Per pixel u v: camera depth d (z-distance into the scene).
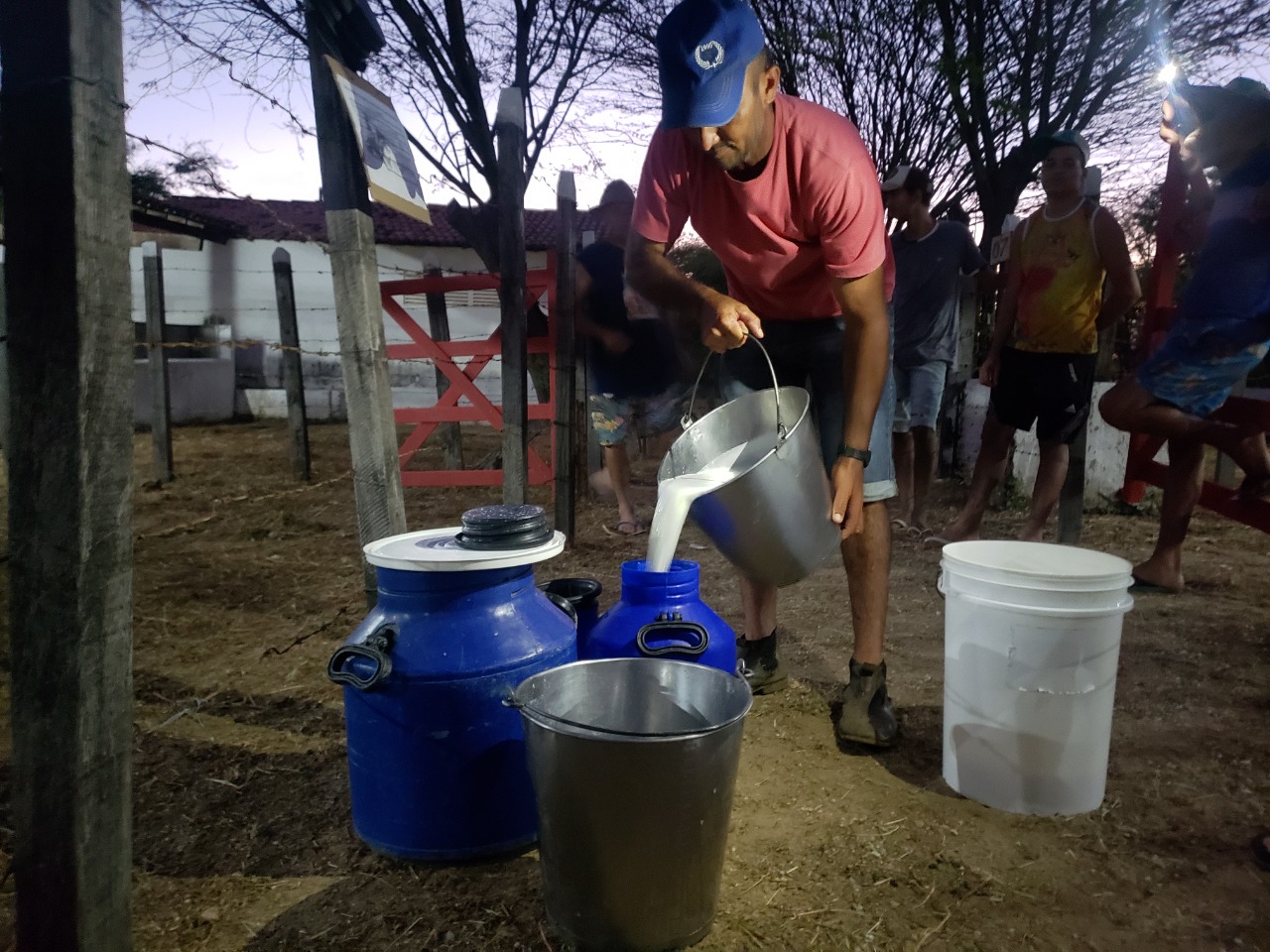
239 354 18.56
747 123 2.20
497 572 2.08
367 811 2.11
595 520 6.38
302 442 8.37
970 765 2.37
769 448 2.33
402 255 19.73
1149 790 2.41
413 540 2.25
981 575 2.29
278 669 3.43
